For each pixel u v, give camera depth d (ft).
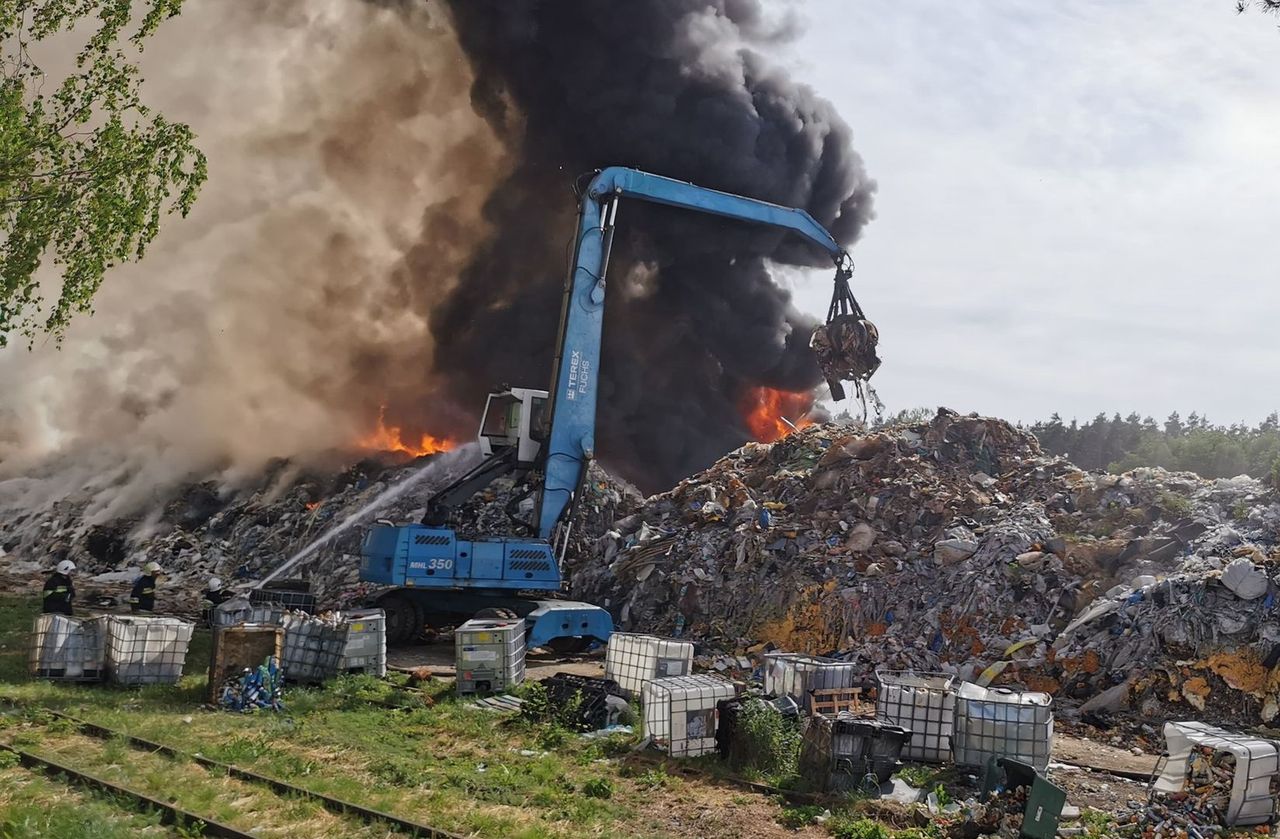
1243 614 57.93
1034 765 42.09
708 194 83.66
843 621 70.44
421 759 41.65
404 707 51.29
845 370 90.84
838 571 74.79
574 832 33.45
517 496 82.38
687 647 53.21
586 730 48.44
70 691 50.21
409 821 32.01
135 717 45.06
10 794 32.91
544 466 76.54
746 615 75.51
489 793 37.09
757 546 80.02
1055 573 68.18
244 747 40.40
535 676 64.34
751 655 71.31
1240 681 55.42
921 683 48.06
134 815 31.76
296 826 31.68
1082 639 62.13
